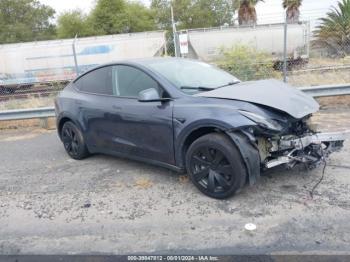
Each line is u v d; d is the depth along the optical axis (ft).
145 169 18.16
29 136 29.25
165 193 15.20
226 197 13.92
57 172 19.04
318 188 14.49
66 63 77.00
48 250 11.76
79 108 19.36
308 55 76.95
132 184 16.44
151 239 11.88
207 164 14.10
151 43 77.56
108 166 19.15
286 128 13.56
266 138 13.79
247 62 37.88
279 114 13.46
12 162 21.85
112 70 18.15
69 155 21.25
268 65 38.93
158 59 17.94
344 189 14.26
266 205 13.43
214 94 14.49
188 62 18.25
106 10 150.20
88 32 149.89
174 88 15.29
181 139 14.57
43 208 14.83
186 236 11.88
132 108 16.35
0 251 11.91
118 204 14.60
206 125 13.65
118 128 17.25
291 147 14.07
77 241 12.14
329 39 72.84
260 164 13.83
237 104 13.56
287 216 12.57
